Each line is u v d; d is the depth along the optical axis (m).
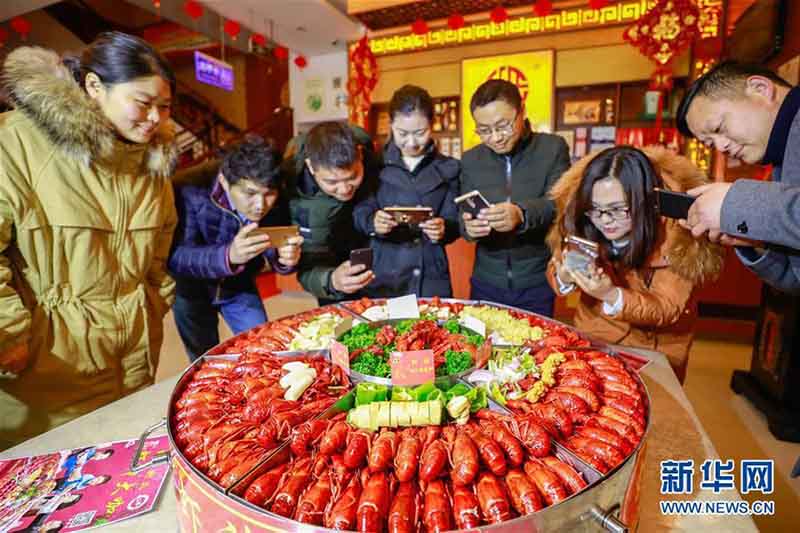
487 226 2.17
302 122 7.71
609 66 5.39
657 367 1.75
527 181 2.48
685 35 4.42
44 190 1.59
